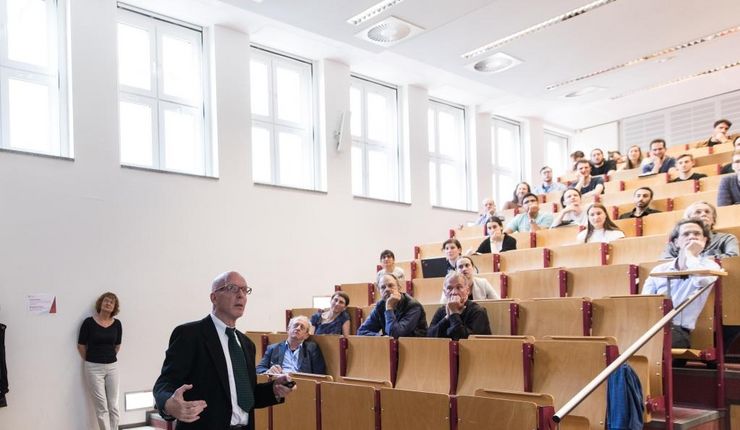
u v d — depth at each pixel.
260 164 6.18
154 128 5.47
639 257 3.71
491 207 6.14
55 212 4.64
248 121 5.84
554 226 4.84
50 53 4.95
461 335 2.99
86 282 4.73
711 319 2.71
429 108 7.98
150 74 5.51
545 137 9.61
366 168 7.15
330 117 6.55
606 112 8.79
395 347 3.15
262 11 4.83
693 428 2.42
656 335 2.46
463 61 6.02
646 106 8.52
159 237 5.15
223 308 1.99
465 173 8.29
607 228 4.06
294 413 2.95
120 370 4.81
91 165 4.86
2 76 4.71
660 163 5.82
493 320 3.21
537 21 5.18
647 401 2.35
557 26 5.30
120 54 5.36
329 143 6.51
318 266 6.20
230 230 5.59
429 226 7.44
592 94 7.29
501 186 8.76
